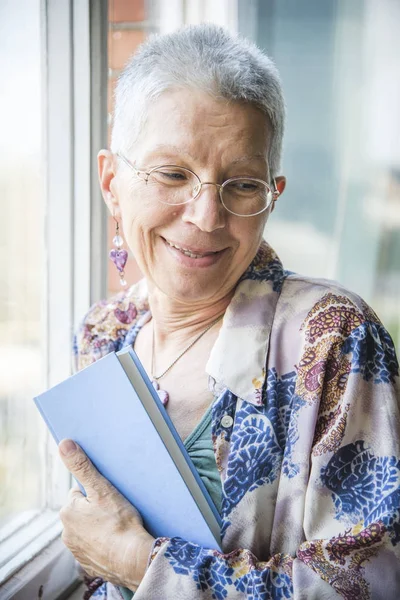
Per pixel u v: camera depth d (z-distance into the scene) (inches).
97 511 30.3
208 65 29.5
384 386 28.8
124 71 32.5
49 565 40.6
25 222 44.7
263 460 29.6
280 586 26.8
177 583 27.2
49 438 47.3
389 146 66.6
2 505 42.8
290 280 33.7
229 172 30.7
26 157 44.1
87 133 45.3
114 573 30.0
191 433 31.7
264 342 31.4
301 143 68.5
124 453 29.5
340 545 26.5
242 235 32.1
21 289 44.7
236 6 65.6
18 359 44.6
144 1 53.3
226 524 29.4
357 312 30.2
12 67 41.4
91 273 47.5
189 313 35.2
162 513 29.8
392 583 26.1
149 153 31.0
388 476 27.1
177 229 31.6
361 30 65.4
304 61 67.0
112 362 28.6
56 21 44.1
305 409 29.2
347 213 68.4
